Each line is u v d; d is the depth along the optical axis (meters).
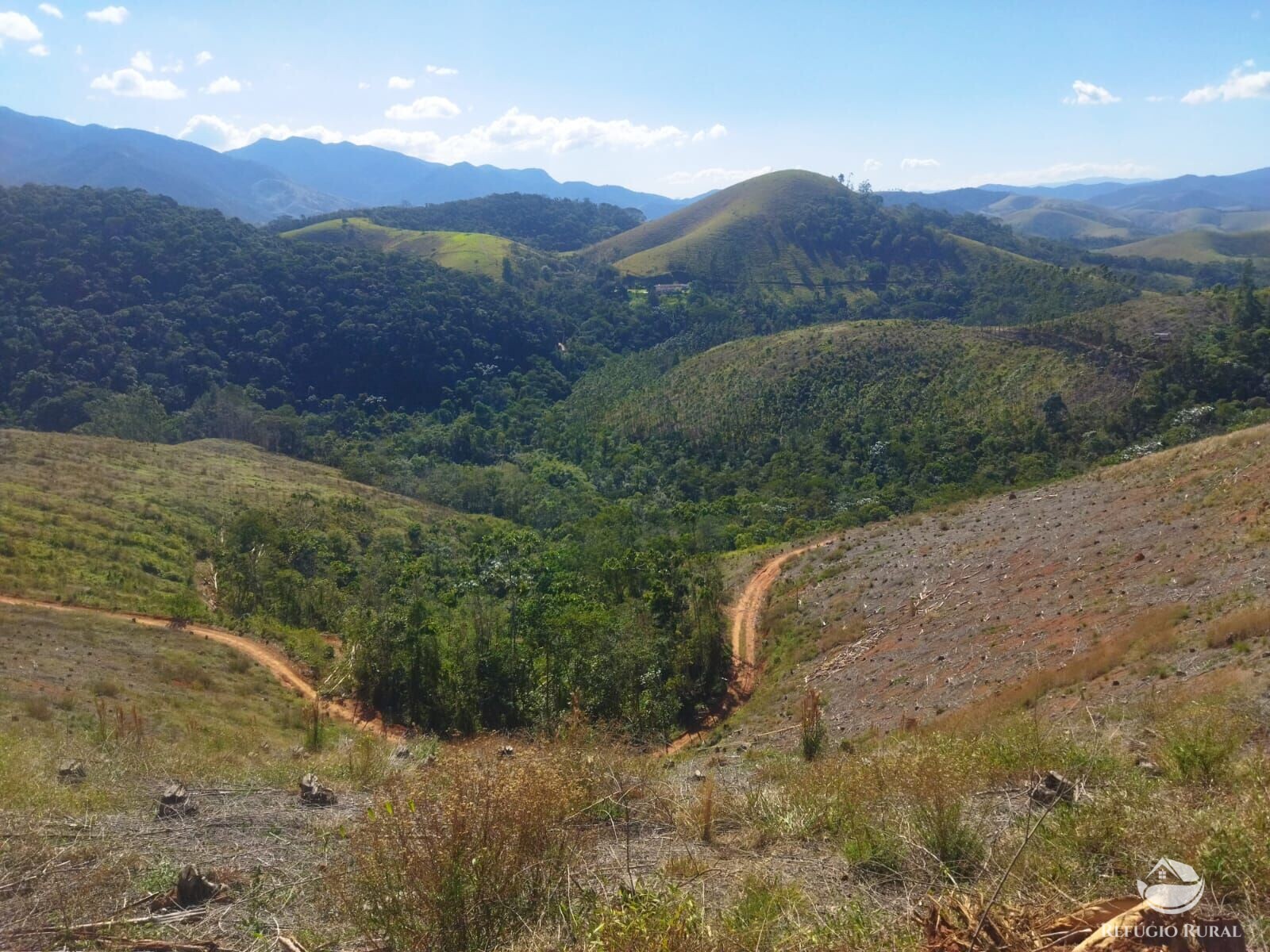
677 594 27.58
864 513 46.78
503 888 3.34
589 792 5.30
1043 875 3.73
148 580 27.98
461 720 19.06
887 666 18.77
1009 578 20.97
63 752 7.27
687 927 3.04
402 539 43.56
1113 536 20.48
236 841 4.85
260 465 57.09
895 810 4.86
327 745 10.97
